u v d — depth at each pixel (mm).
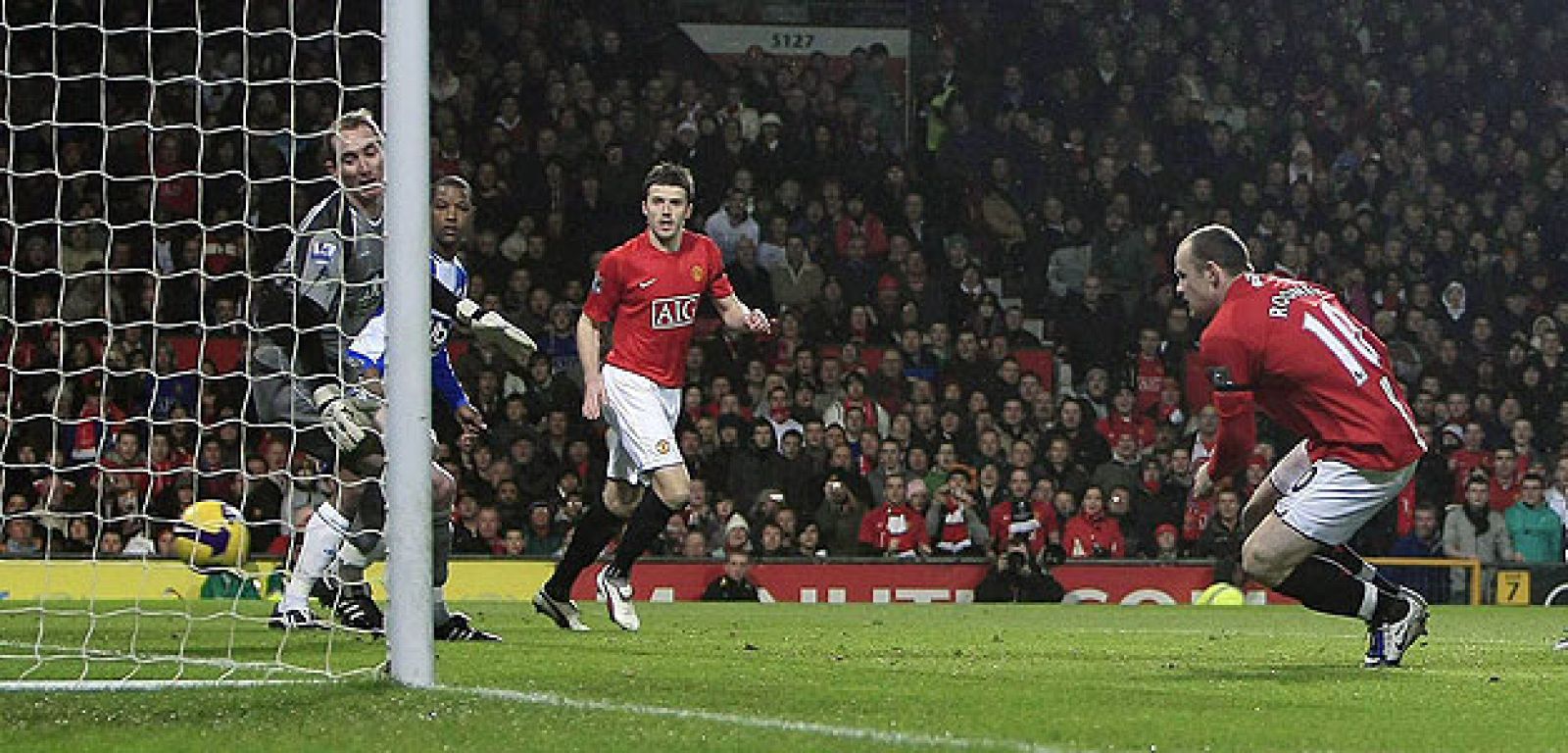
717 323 33562
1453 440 33312
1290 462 12477
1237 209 38125
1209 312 11898
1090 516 30438
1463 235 38219
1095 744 7172
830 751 6840
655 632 15844
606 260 15594
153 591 25344
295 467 27844
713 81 39438
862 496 30438
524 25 37312
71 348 29531
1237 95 39969
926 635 16266
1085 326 35188
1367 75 40188
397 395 9250
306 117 34344
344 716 7922
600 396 15492
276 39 34938
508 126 35969
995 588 29250
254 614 18453
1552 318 37562
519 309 33531
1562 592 30406
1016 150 38188
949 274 36531
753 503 30578
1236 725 7973
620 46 37906
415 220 9273
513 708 8188
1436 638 17312
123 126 13164
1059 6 39812
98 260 31797
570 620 16016
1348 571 12031
